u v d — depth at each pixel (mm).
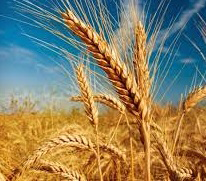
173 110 377
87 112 211
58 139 195
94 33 142
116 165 254
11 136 430
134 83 141
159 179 278
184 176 166
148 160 140
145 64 151
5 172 265
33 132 466
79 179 205
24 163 186
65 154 343
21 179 260
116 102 230
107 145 238
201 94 232
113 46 148
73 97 249
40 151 189
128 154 313
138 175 285
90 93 213
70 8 145
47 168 199
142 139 142
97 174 286
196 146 311
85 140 203
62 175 202
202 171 208
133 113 141
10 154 342
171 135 317
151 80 151
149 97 149
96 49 140
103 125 517
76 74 214
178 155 237
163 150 193
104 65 141
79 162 332
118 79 139
